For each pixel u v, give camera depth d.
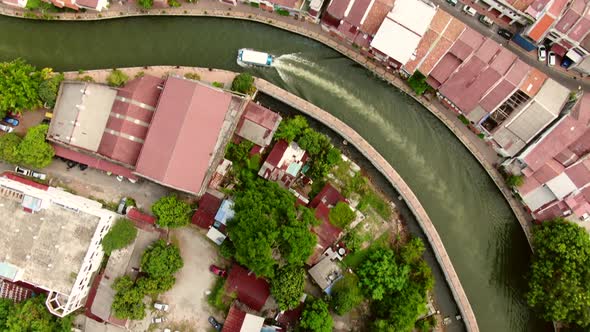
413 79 72.50
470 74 68.00
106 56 76.12
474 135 74.19
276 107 75.69
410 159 75.44
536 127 67.25
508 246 74.81
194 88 65.88
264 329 69.38
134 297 67.56
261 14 74.38
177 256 69.62
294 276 67.38
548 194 69.44
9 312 68.94
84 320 72.06
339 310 68.88
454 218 75.25
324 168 71.81
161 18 75.56
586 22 66.06
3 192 67.19
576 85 72.75
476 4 72.31
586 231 68.81
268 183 67.75
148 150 66.69
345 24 69.75
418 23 67.06
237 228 63.66
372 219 73.69
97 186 73.88
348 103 75.75
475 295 74.81
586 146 68.06
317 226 70.94
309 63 75.81
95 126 70.06
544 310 69.75
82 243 66.56
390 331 66.38
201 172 67.50
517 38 72.12
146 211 73.25
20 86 69.50
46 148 70.00
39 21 75.88
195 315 72.00
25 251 67.12
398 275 69.75
